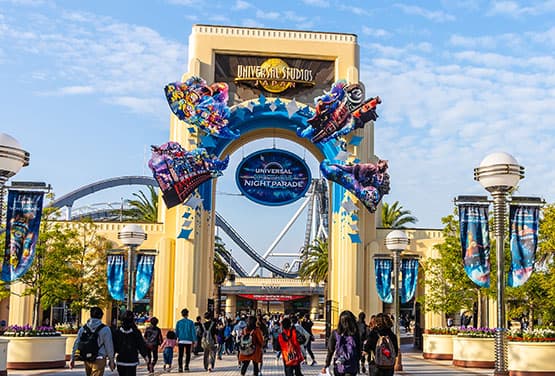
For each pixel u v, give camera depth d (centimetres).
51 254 3659
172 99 4388
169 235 4547
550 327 3381
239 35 4681
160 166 4294
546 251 3375
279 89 4678
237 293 9275
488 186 2167
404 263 3728
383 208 6631
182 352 2908
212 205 4984
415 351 4722
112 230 4653
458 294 4128
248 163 4662
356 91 4462
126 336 1694
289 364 2072
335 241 4694
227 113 4397
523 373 2639
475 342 3216
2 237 3481
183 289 4372
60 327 3594
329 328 4594
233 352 4338
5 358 1931
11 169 1950
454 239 4128
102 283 4009
